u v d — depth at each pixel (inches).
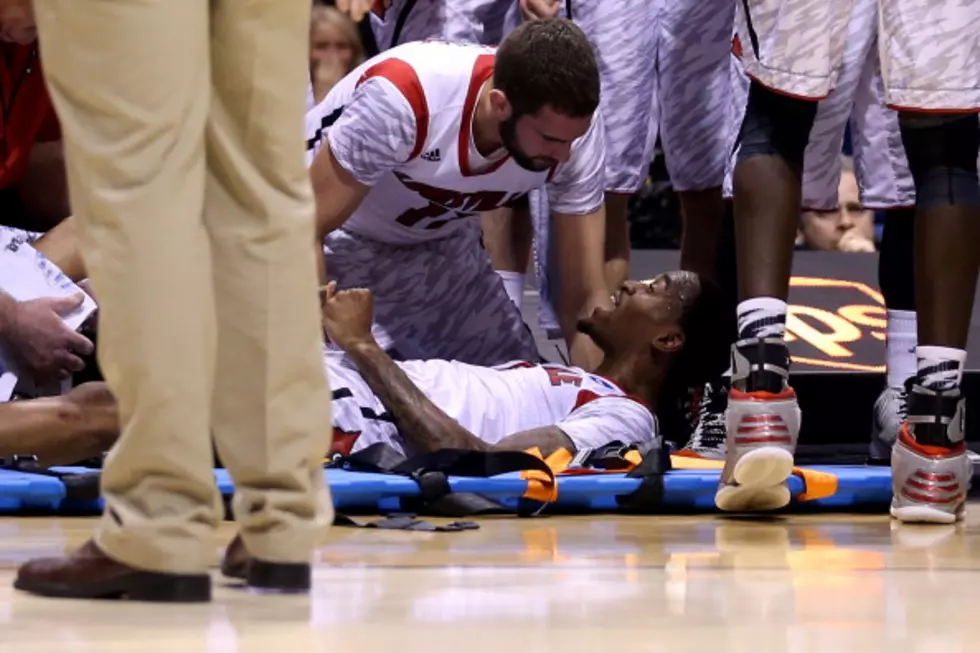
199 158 211.6
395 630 200.7
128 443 211.6
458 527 349.7
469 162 431.5
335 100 441.7
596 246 478.9
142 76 204.2
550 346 600.4
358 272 473.1
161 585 218.1
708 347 456.1
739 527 365.4
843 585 255.0
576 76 401.7
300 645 187.9
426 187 440.1
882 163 465.4
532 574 267.1
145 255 205.5
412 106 419.2
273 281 218.7
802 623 211.5
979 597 240.5
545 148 415.2
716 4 526.0
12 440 357.7
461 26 544.7
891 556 303.0
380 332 474.3
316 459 226.5
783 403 350.3
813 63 341.1
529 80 402.3
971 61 340.5
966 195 353.4
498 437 425.1
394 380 411.5
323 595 233.1
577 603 229.8
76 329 403.9
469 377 431.5
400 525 351.3
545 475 384.2
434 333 486.6
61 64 206.5
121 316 206.1
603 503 396.2
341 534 339.3
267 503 224.2
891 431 474.6
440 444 405.1
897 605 230.7
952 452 369.7
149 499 214.7
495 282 498.9
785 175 349.4
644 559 294.2
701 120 540.7
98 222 206.8
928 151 355.3
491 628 203.5
